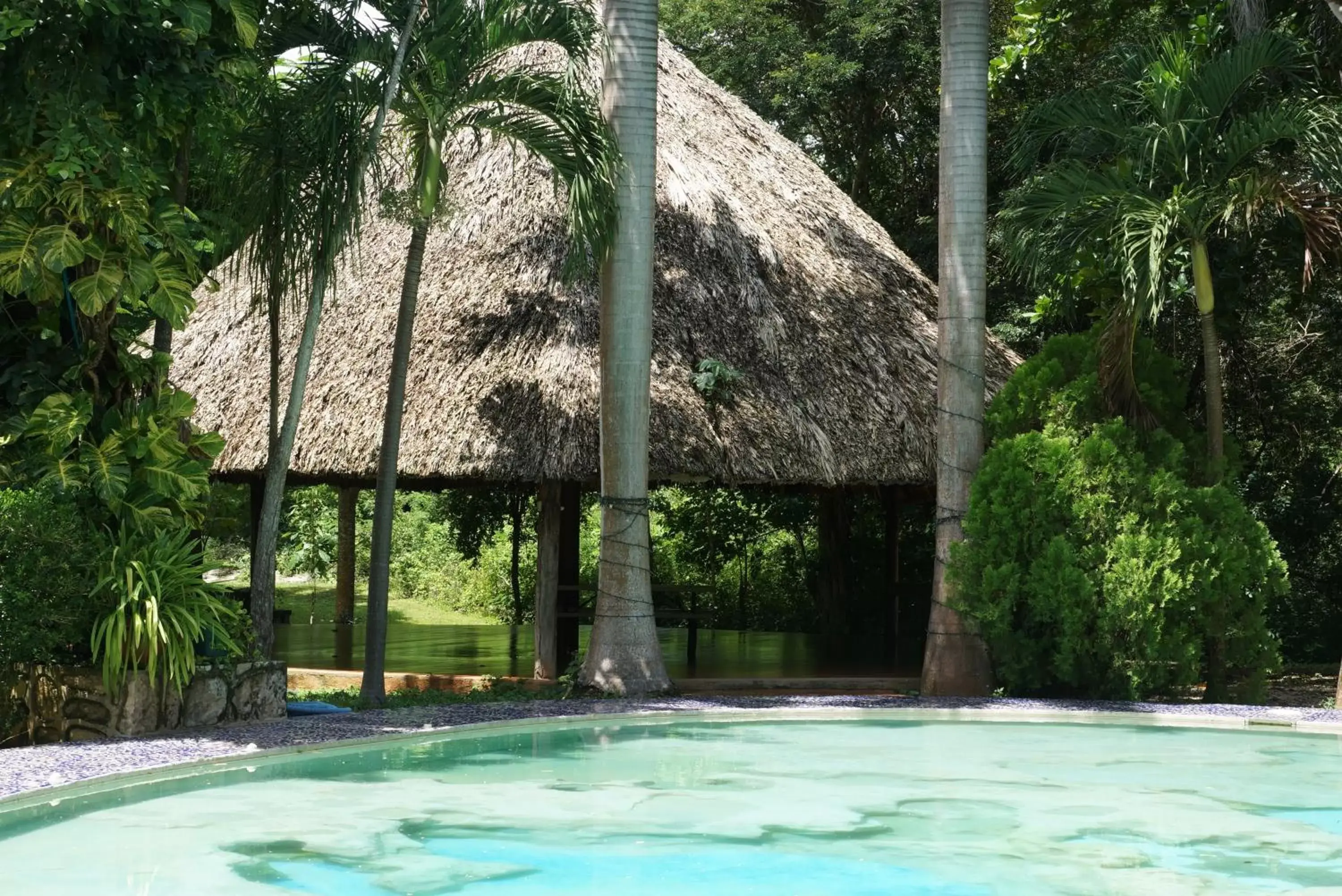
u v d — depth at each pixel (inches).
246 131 335.9
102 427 300.0
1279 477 637.3
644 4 378.6
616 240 375.2
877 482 438.6
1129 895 166.9
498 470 401.7
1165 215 360.2
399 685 455.2
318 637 626.5
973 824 211.0
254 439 441.7
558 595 455.5
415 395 426.0
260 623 333.4
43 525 273.1
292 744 268.7
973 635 389.4
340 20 335.3
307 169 329.7
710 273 463.8
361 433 425.1
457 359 430.6
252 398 453.7
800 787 242.2
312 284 336.2
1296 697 415.8
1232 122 386.0
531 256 454.3
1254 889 170.2
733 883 172.2
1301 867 182.5
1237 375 597.9
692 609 655.1
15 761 237.6
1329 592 646.5
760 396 436.5
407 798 228.5
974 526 378.3
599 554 386.6
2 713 289.7
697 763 269.7
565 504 463.5
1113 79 453.1
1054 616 367.2
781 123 813.9
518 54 499.8
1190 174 378.6
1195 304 547.2
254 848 188.5
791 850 191.0
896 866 181.8
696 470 412.8
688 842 196.2
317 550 973.8
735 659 535.5
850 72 745.6
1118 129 389.1
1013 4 764.0
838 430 438.0
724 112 563.5
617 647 378.9
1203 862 185.5
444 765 263.3
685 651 572.4
